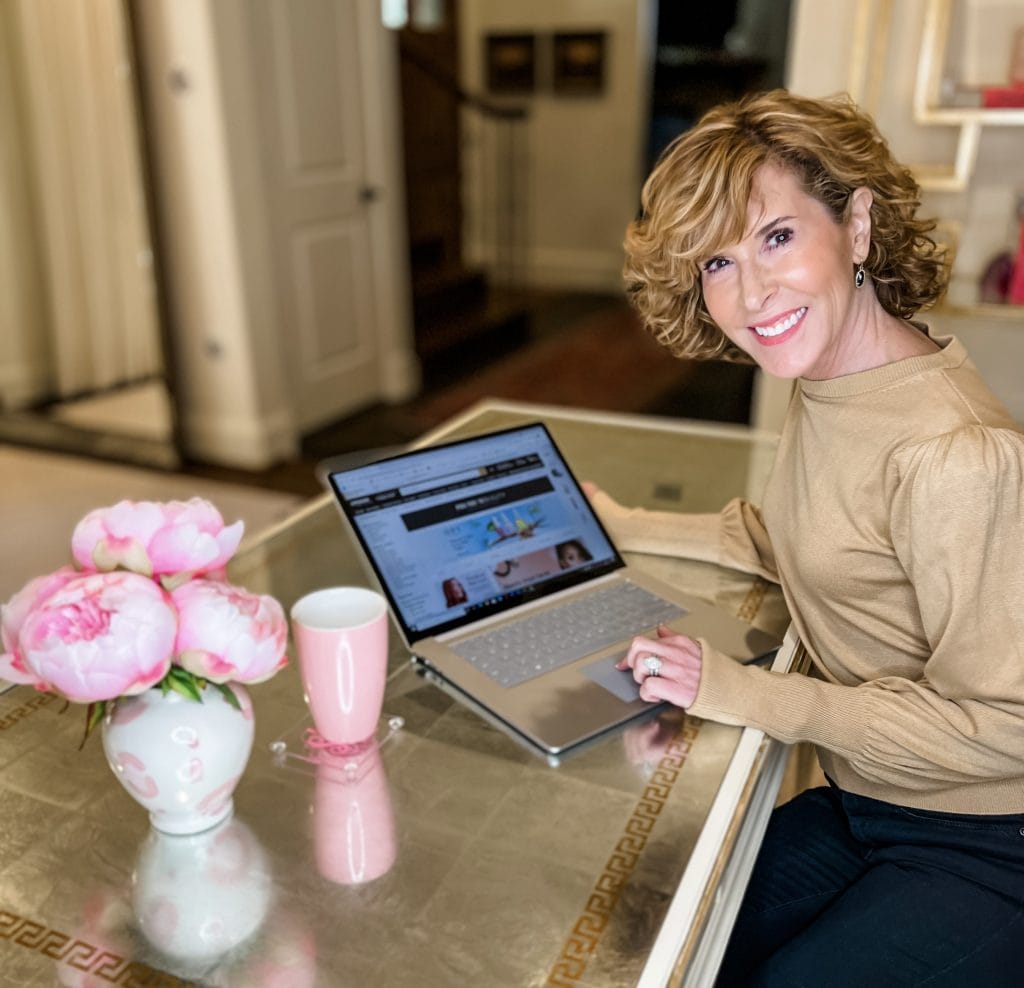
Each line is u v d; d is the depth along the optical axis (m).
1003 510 0.95
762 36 6.23
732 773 0.95
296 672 1.13
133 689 0.78
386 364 4.55
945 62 2.65
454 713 1.05
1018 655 0.96
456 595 1.19
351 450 4.00
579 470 1.66
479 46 6.84
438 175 5.86
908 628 1.09
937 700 1.00
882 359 1.11
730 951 1.15
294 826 0.90
